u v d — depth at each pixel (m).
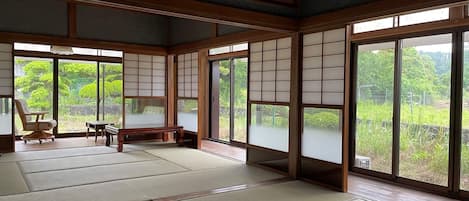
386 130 4.31
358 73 4.64
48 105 7.63
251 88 5.20
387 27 4.20
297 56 4.36
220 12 3.67
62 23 6.11
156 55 7.30
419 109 3.97
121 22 6.75
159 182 4.00
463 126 3.56
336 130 3.95
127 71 7.00
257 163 5.02
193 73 6.73
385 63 4.30
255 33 4.99
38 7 5.87
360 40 4.53
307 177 4.30
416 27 3.88
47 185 3.81
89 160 5.17
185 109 6.98
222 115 7.37
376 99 4.43
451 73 3.62
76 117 7.95
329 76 4.02
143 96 7.22
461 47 3.54
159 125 7.39
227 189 3.77
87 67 8.04
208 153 5.97
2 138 5.77
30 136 6.83
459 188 3.58
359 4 3.58
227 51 7.04
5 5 5.60
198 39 6.33
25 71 7.41
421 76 3.94
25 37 5.76
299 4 4.32
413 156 4.03
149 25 7.12
